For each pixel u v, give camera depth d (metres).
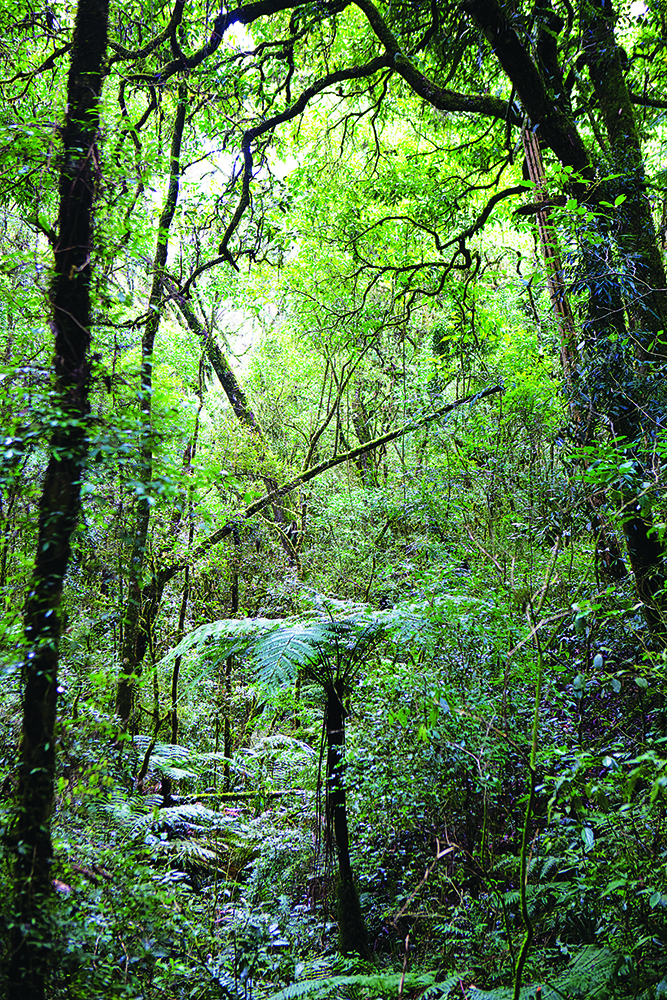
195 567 6.41
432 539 7.04
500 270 10.09
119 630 4.42
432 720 2.92
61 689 2.33
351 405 13.62
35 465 2.59
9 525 2.50
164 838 4.02
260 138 8.73
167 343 8.26
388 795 3.51
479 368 8.10
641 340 5.03
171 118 7.73
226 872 4.58
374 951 3.48
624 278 4.87
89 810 2.90
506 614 3.49
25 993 1.95
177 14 6.65
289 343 13.57
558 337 5.67
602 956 2.33
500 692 3.43
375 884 3.72
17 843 2.09
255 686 3.62
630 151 5.83
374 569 7.25
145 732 6.24
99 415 2.51
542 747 3.19
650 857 2.35
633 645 3.42
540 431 5.63
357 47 9.81
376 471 12.30
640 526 3.84
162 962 2.75
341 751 3.72
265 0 7.35
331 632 3.55
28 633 2.27
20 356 2.62
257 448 9.07
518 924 2.88
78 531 2.52
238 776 6.00
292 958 3.45
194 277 7.98
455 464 7.21
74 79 2.79
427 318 13.03
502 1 5.75
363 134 11.53
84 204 2.62
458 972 2.71
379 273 10.42
